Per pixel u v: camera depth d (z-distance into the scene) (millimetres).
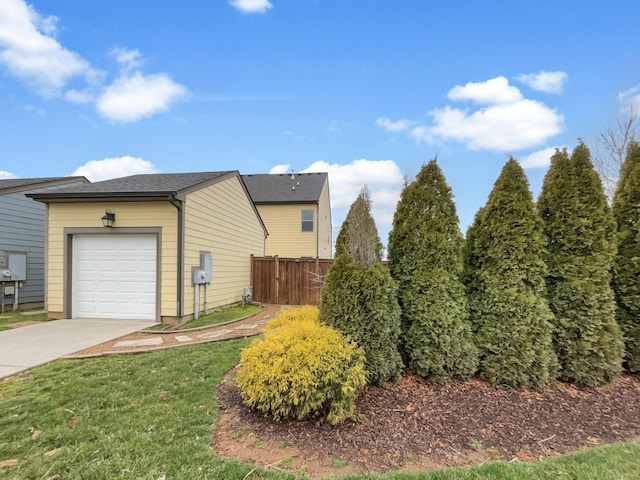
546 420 3266
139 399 3395
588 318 4207
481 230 4355
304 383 2867
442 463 2520
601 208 4340
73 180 11828
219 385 3814
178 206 7477
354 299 3703
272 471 2322
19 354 4844
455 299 4090
